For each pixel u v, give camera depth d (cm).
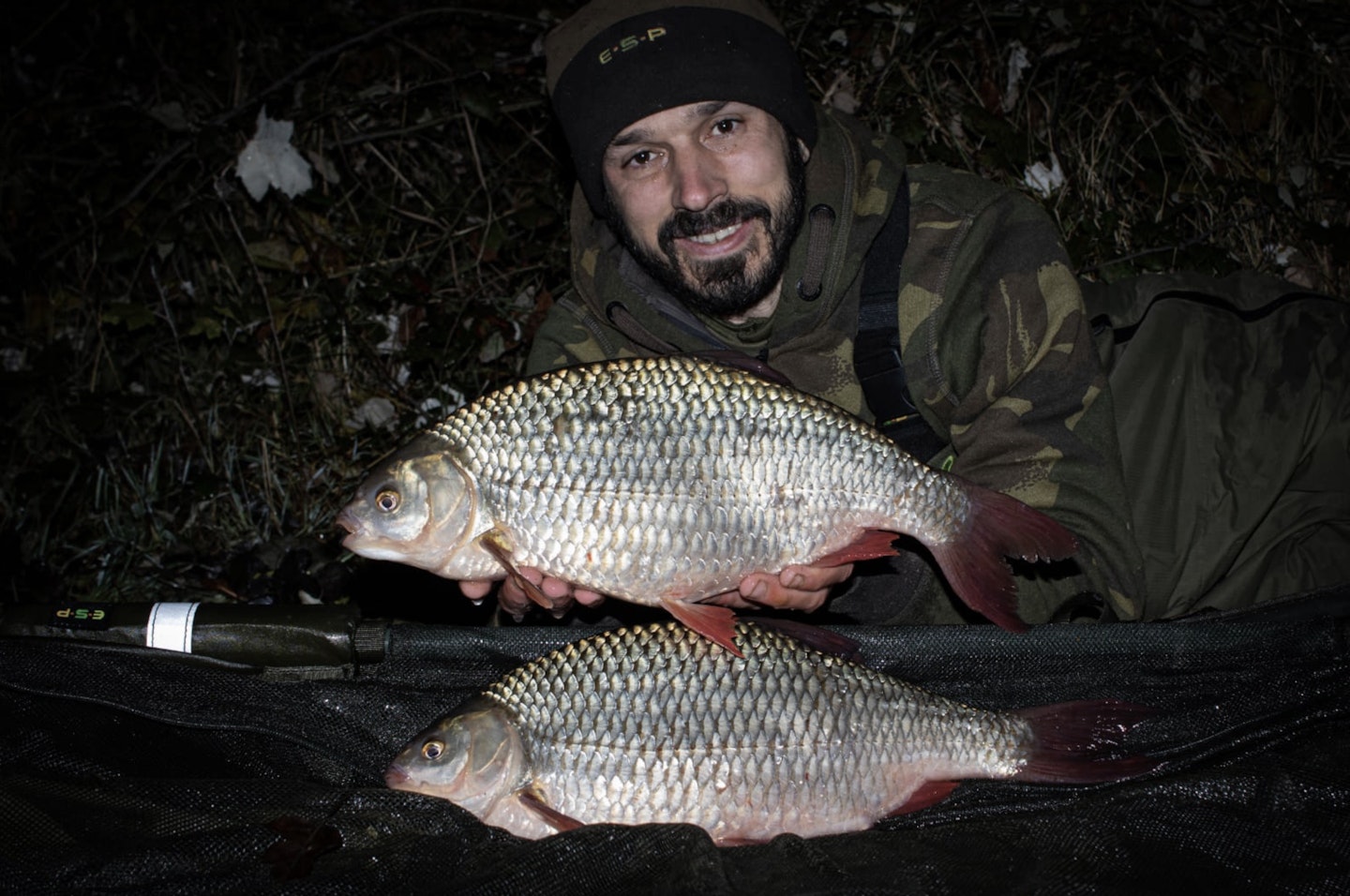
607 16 102
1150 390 117
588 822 88
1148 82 186
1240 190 177
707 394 87
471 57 192
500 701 89
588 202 114
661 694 88
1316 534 120
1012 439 102
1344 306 120
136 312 170
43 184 189
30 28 218
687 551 87
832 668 89
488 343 171
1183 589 117
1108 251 172
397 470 88
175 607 97
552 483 87
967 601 89
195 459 172
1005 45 186
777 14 185
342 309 175
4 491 165
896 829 87
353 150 193
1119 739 89
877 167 107
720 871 75
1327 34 187
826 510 88
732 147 101
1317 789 81
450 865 76
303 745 93
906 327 105
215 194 184
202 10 203
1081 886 73
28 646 91
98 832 78
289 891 72
